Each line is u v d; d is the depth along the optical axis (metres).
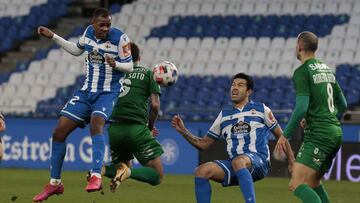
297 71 29.59
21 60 85.50
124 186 52.09
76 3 92.19
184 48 82.88
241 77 32.12
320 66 29.84
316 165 29.45
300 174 29.36
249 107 31.94
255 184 55.59
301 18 82.62
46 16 90.19
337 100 30.75
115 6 89.12
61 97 79.94
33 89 81.06
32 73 82.75
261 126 31.77
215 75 79.00
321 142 29.39
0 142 36.22
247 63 79.56
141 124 36.31
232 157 31.80
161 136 65.19
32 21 89.88
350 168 60.47
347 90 73.62
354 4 82.44
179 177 60.78
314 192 28.89
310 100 29.64
